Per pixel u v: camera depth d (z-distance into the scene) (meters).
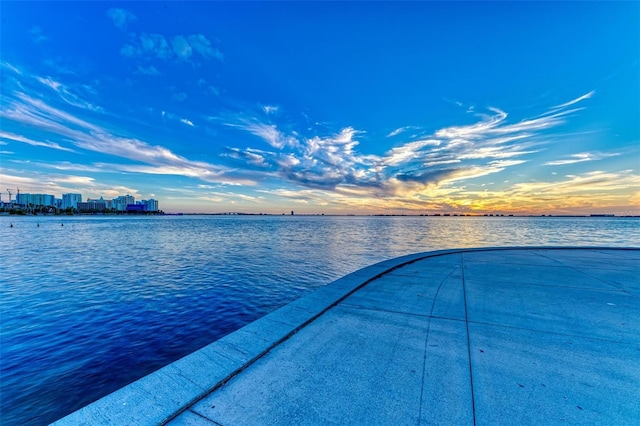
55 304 9.68
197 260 18.56
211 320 8.34
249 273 14.58
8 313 8.81
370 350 2.58
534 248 9.30
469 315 3.44
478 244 26.75
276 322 3.12
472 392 1.97
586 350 2.57
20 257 20.02
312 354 2.51
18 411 4.61
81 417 1.68
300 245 27.00
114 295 10.75
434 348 2.62
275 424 1.69
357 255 20.52
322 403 1.87
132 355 6.32
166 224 80.06
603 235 38.12
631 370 2.24
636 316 3.38
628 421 1.68
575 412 1.76
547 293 4.33
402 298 4.11
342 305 3.81
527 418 1.72
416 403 1.86
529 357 2.45
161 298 10.38
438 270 6.02
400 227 65.88
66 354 6.34
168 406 1.79
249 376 2.17
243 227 64.44
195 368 2.22
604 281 5.05
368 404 1.86
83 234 41.50
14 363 5.97
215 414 1.76
